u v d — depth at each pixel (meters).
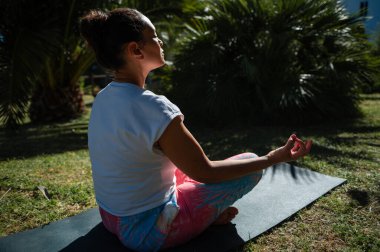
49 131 5.82
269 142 4.23
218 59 5.46
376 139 4.17
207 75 5.48
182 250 1.75
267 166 1.50
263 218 2.09
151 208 1.49
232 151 3.91
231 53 5.63
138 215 1.49
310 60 5.59
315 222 2.09
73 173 3.25
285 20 5.33
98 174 1.48
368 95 8.45
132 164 1.39
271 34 5.20
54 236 1.96
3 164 3.61
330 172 2.96
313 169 3.06
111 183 1.45
